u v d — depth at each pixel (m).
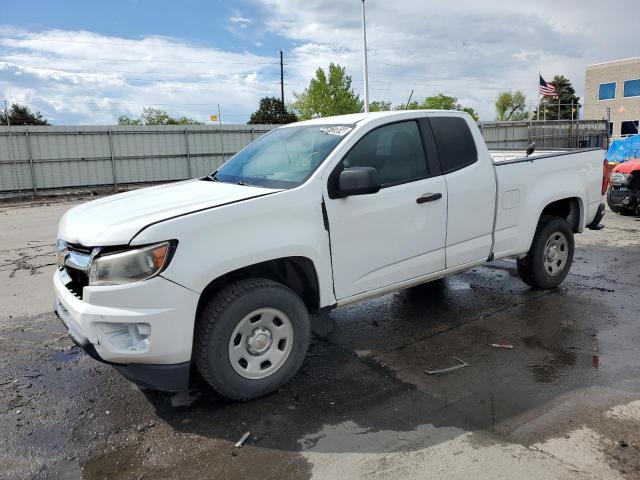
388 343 4.50
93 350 3.16
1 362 4.32
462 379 3.78
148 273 3.03
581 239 8.73
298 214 3.56
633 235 8.96
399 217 4.08
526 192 5.07
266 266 3.71
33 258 8.48
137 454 3.00
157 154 25.30
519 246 5.12
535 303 5.39
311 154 3.97
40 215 15.23
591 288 5.87
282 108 56.91
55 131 22.64
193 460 2.92
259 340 3.45
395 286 4.20
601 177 5.89
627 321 4.84
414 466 2.78
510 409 3.34
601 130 41.22
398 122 4.26
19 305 5.92
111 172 24.27
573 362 4.00
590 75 49.06
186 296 3.11
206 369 3.30
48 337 4.88
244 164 4.50
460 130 4.64
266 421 3.30
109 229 3.16
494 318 5.00
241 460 2.91
